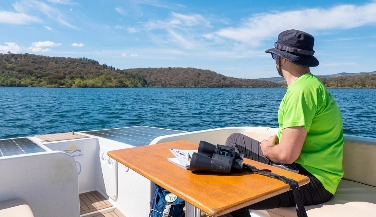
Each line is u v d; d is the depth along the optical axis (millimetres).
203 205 1108
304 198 1887
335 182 1968
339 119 1972
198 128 26125
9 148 2479
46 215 2240
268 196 1256
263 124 28359
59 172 2270
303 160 1927
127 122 30156
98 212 3039
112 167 3230
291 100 1804
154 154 1836
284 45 1960
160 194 2461
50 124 28719
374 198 2076
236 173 1501
